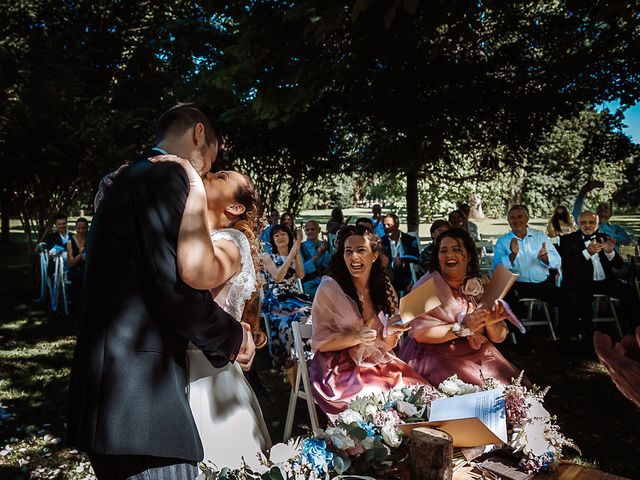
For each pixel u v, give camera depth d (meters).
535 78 8.38
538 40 8.12
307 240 7.59
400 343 4.16
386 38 6.40
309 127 10.48
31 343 6.72
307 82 6.58
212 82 6.90
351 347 3.15
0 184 10.25
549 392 4.71
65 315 8.33
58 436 3.98
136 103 12.79
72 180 10.90
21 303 9.30
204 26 11.30
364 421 1.96
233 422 1.81
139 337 1.56
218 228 2.03
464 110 8.66
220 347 1.68
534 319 7.27
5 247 17.97
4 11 12.10
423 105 8.70
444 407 1.94
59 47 11.86
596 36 8.25
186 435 1.59
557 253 6.17
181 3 13.92
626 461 3.47
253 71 6.36
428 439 1.64
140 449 1.52
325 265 7.35
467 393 2.15
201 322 1.60
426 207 19.97
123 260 1.57
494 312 2.96
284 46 6.19
